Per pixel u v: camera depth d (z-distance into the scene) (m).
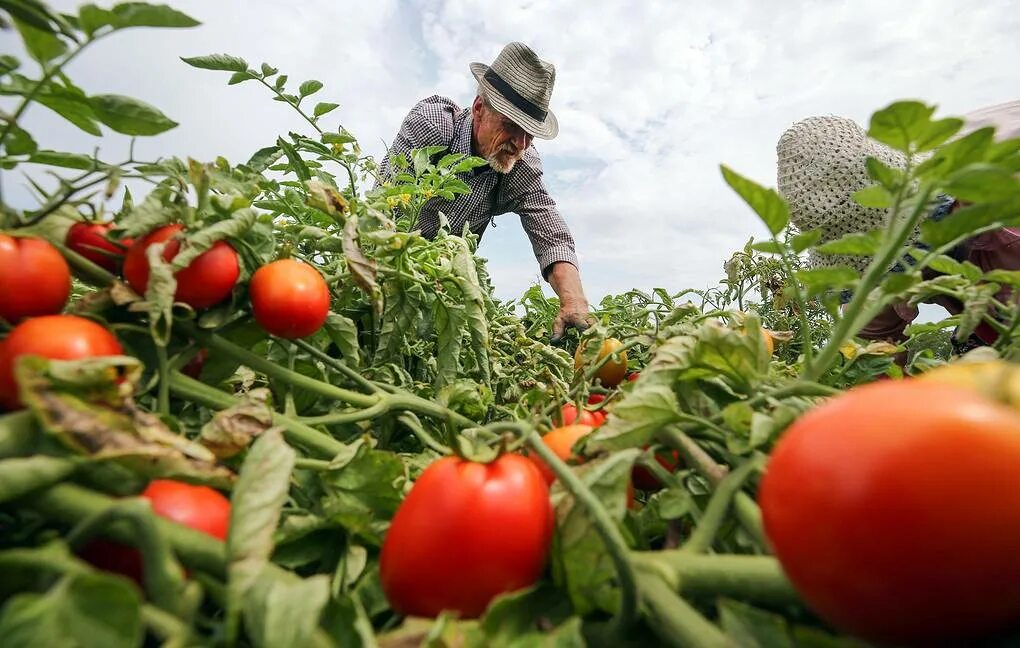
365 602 0.62
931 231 0.67
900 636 0.40
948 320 1.27
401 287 1.33
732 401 0.81
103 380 0.55
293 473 0.79
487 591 0.56
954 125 0.62
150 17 0.71
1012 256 1.79
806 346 0.80
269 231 0.97
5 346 0.61
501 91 3.33
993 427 0.38
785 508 0.42
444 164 1.90
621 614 0.49
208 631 0.48
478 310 1.34
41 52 0.72
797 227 2.51
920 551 0.36
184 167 0.99
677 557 0.53
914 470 0.37
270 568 0.50
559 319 2.84
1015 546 0.35
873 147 2.24
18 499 0.50
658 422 0.70
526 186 3.88
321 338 1.10
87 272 0.80
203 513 0.56
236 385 1.08
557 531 0.58
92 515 0.47
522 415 1.24
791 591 0.48
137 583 0.52
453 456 0.64
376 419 1.08
